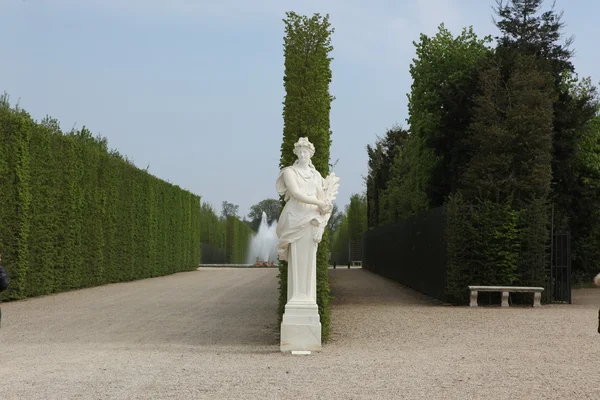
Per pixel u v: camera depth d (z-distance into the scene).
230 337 11.91
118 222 29.39
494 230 18.53
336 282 30.30
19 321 14.38
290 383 7.40
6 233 19.20
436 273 20.14
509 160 19.38
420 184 30.52
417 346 10.69
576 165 27.30
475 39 28.27
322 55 12.00
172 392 6.92
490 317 15.23
